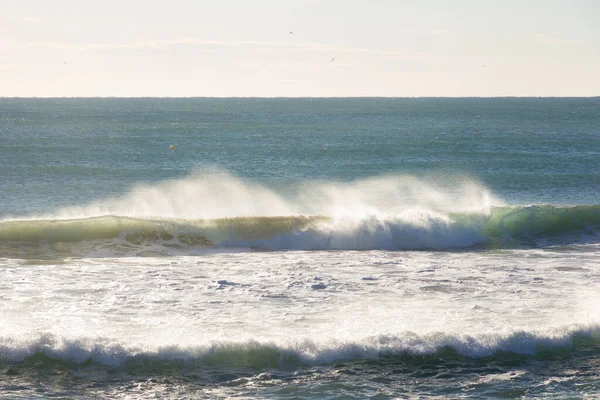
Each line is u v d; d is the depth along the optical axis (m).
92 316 25.16
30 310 25.72
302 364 22.08
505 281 31.38
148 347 22.12
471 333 23.84
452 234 42.25
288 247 40.69
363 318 25.45
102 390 20.33
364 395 20.38
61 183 66.12
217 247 40.03
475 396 20.53
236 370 21.61
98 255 37.25
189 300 27.58
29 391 20.06
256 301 27.59
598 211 45.78
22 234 39.34
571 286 30.50
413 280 31.53
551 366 22.59
